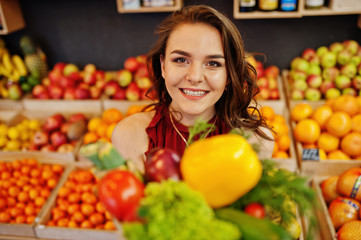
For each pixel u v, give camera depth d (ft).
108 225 5.57
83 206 5.79
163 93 4.22
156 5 7.18
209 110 3.93
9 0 7.97
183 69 3.30
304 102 7.39
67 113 8.18
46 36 8.88
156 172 1.87
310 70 7.68
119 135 4.26
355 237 4.52
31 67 8.70
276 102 7.34
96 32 8.73
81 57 9.14
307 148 6.20
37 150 7.40
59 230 5.55
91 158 1.79
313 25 7.93
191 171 1.82
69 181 6.34
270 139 4.07
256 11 6.98
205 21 3.17
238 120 4.01
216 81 3.33
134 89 7.73
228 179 1.79
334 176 6.00
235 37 3.32
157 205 1.53
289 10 6.79
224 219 1.74
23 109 8.36
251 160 1.83
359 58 7.39
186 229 1.48
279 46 8.30
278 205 1.93
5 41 9.01
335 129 6.05
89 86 8.44
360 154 6.05
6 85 8.80
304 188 1.98
